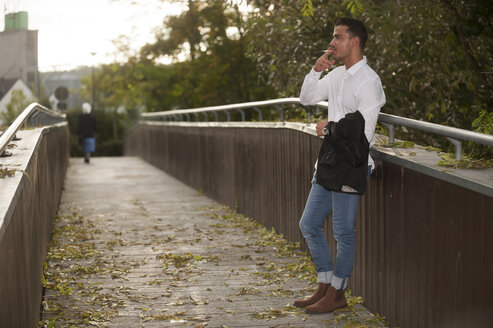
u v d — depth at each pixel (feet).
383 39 23.95
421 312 12.51
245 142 30.27
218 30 72.33
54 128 31.12
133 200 37.86
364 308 15.67
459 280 10.90
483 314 10.11
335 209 14.39
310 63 28.22
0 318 8.32
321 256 15.44
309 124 21.35
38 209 16.49
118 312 15.70
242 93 73.72
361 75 13.62
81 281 18.62
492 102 23.66
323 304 15.20
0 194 10.01
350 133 13.12
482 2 22.09
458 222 10.90
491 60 23.86
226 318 15.28
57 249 22.68
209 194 39.06
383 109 27.99
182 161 48.78
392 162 13.32
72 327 14.39
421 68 24.97
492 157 14.16
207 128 39.32
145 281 18.76
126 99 106.32
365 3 22.86
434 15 23.32
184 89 85.30
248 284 18.40
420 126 12.48
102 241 24.76
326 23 27.96
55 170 31.71
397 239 13.62
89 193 41.57
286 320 15.05
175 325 14.78
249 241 24.58
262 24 29.27
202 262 21.03
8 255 9.23
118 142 151.23
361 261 15.98
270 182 26.13
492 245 9.81
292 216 23.24
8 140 11.81
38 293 14.90
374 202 14.94
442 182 11.46
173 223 29.25
